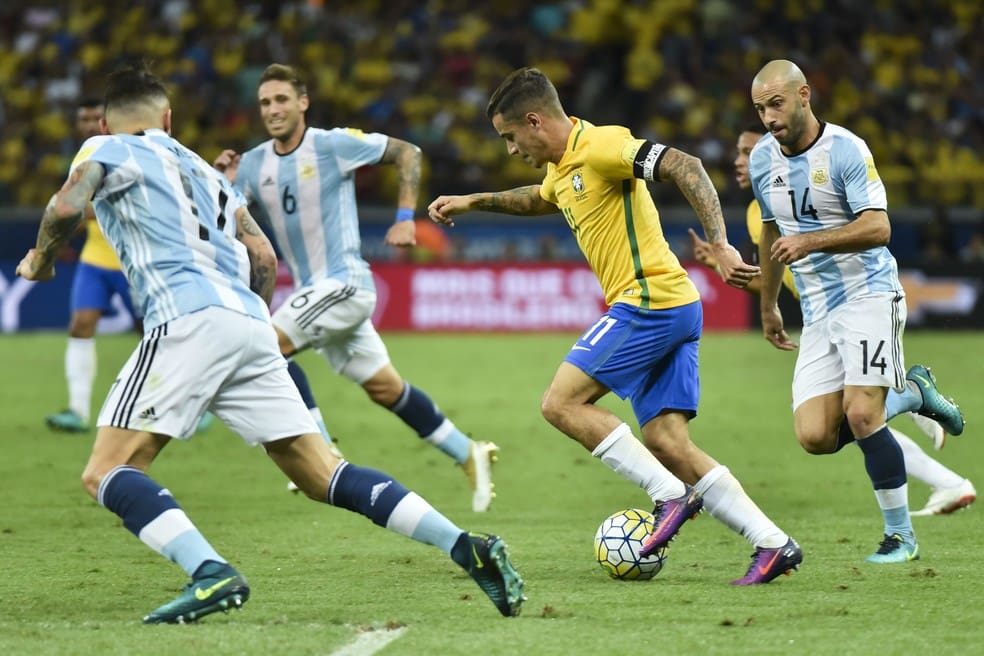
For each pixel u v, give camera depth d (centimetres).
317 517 2730
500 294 7738
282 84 2920
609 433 2036
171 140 1825
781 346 2369
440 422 2861
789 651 1552
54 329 7638
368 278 2958
